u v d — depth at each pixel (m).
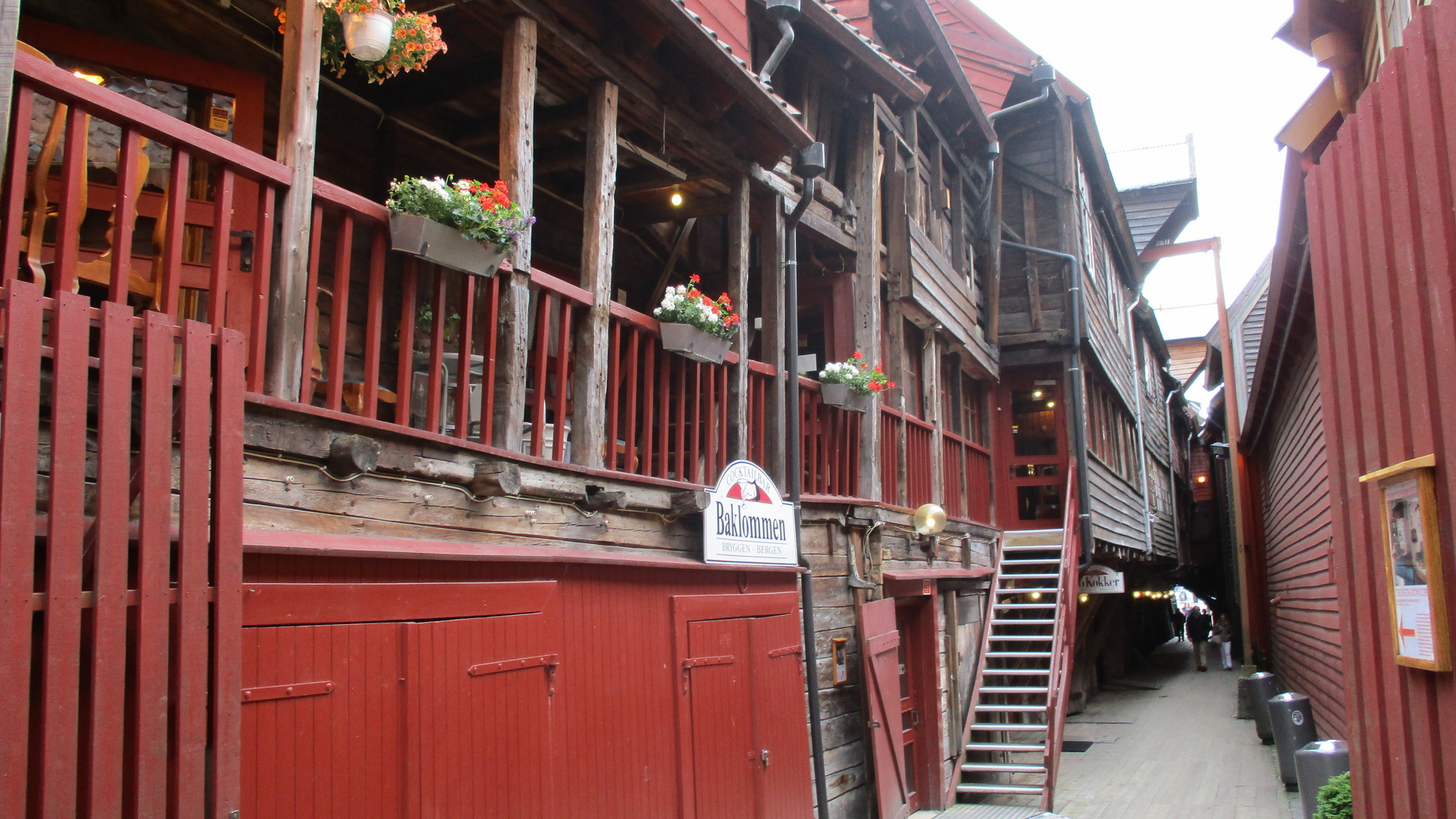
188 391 3.42
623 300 9.47
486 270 5.08
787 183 8.95
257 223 4.05
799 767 7.54
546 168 7.93
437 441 4.70
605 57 6.36
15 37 3.17
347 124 7.09
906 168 11.59
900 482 10.41
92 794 2.96
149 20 5.73
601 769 5.44
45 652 2.93
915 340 12.23
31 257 3.38
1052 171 15.52
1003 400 15.66
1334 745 8.44
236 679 3.45
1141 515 21.03
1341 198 5.50
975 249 14.73
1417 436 4.37
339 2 4.39
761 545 7.36
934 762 10.09
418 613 4.38
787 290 8.45
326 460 4.21
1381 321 4.83
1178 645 36.81
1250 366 22.12
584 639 5.46
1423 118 4.16
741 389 7.59
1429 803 4.45
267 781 3.63
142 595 3.18
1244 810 9.80
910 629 10.41
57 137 3.78
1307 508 12.03
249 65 6.28
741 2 9.04
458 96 7.04
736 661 6.90
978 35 15.91
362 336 7.13
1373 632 5.19
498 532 5.18
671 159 8.02
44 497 3.30
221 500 3.48
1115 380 18.28
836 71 9.92
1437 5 4.05
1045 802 10.12
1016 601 14.10
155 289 4.17
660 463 6.65
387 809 4.11
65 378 3.09
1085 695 18.67
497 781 4.69
